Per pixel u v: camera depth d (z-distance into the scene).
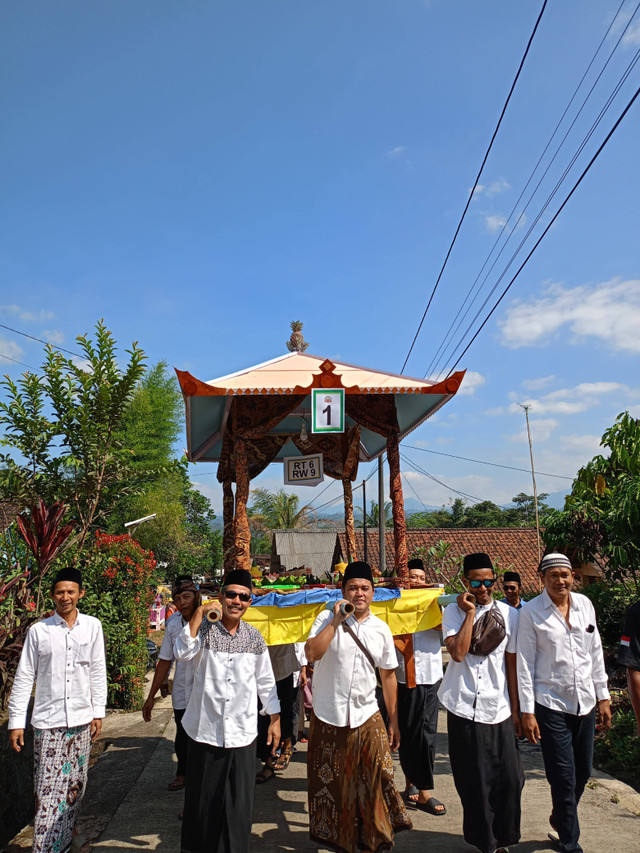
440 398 6.43
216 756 3.92
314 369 6.29
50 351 8.28
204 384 5.52
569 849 4.08
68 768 4.28
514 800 4.07
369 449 8.87
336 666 4.00
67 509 8.08
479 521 47.34
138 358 8.29
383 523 15.48
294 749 6.60
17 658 6.21
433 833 4.58
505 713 4.16
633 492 8.65
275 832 4.65
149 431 23.03
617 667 10.30
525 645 4.25
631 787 5.70
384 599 5.22
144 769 6.14
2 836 5.31
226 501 7.32
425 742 5.01
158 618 19.03
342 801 3.83
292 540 22.98
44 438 8.09
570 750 4.14
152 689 5.40
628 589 11.12
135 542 10.52
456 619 4.38
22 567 7.18
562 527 11.23
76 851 4.35
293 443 7.93
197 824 3.87
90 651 4.48
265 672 4.21
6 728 5.52
